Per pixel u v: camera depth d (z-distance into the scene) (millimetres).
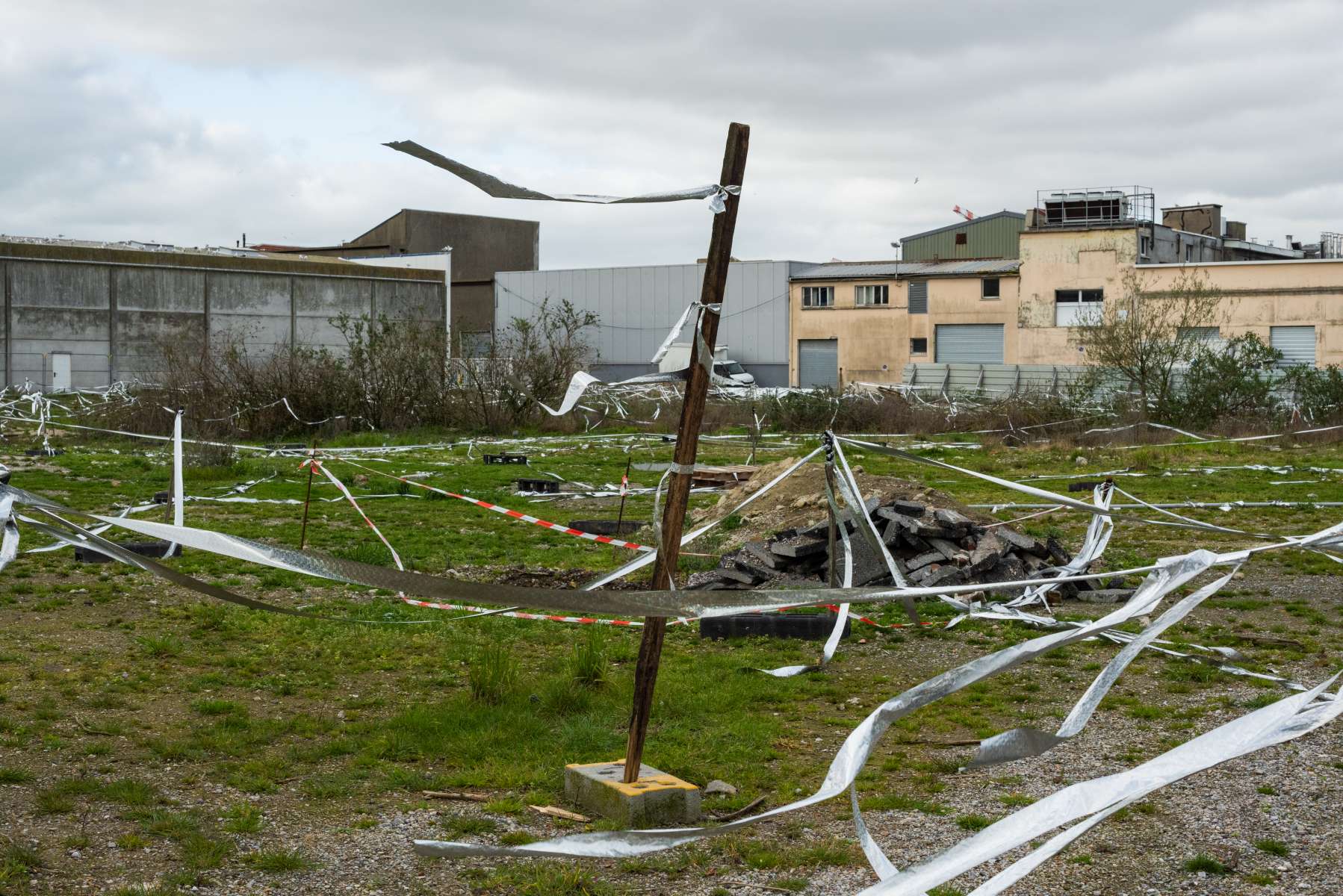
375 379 35438
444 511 17703
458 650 9172
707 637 9836
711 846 5336
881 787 6188
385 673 8578
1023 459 27141
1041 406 35562
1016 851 5242
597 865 5113
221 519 16312
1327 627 10219
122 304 48031
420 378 35594
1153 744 6918
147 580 11523
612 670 8602
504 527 16078
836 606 9953
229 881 4891
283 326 51750
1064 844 3252
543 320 39188
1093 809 3055
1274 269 45469
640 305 60156
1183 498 19469
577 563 13156
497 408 35125
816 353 57312
